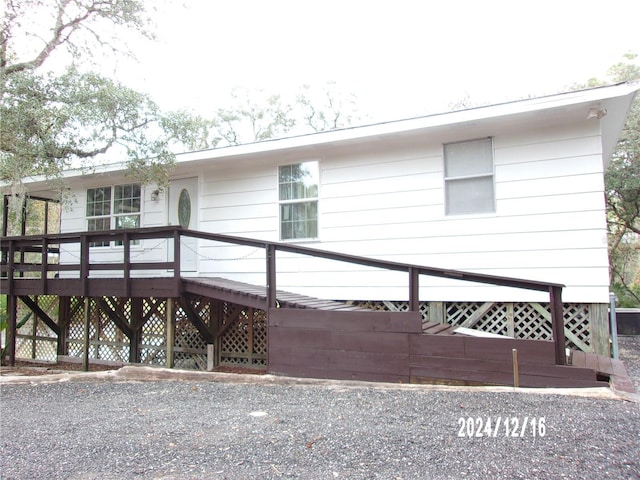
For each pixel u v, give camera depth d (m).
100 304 7.97
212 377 5.27
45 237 7.75
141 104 7.48
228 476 2.43
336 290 7.11
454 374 4.40
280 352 5.29
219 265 8.30
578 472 2.33
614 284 13.82
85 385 5.30
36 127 6.61
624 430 2.94
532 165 5.90
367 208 6.96
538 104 5.35
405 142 6.73
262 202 7.92
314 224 7.42
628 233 14.98
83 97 6.94
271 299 5.46
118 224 9.63
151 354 8.15
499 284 4.36
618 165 11.70
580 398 3.71
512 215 5.97
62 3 8.17
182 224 8.86
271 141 7.28
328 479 2.35
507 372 4.21
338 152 7.24
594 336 5.46
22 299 8.59
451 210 6.40
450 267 6.31
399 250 6.68
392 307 6.73
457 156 6.40
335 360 4.96
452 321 6.38
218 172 8.43
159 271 8.99
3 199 10.61
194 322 7.03
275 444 2.90
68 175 9.10
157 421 3.57
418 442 2.84
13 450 2.98
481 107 5.69
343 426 3.22
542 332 5.78
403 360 4.63
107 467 2.62
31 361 9.35
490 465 2.45
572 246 5.62
